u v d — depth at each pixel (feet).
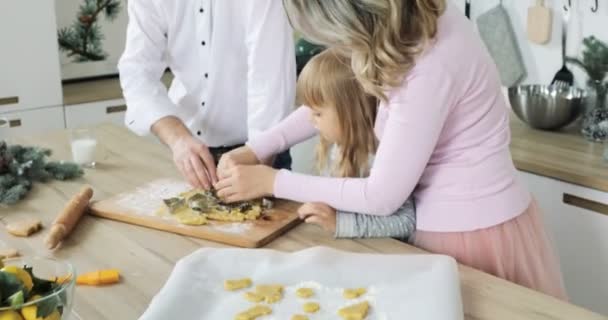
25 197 4.86
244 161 4.91
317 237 4.27
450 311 3.20
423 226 4.21
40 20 8.65
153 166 5.52
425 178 4.25
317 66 4.42
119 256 3.98
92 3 9.80
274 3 5.15
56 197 4.86
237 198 4.53
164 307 3.25
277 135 5.04
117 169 5.44
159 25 5.63
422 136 3.80
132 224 4.42
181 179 5.17
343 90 4.35
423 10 3.68
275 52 5.25
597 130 7.25
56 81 8.96
